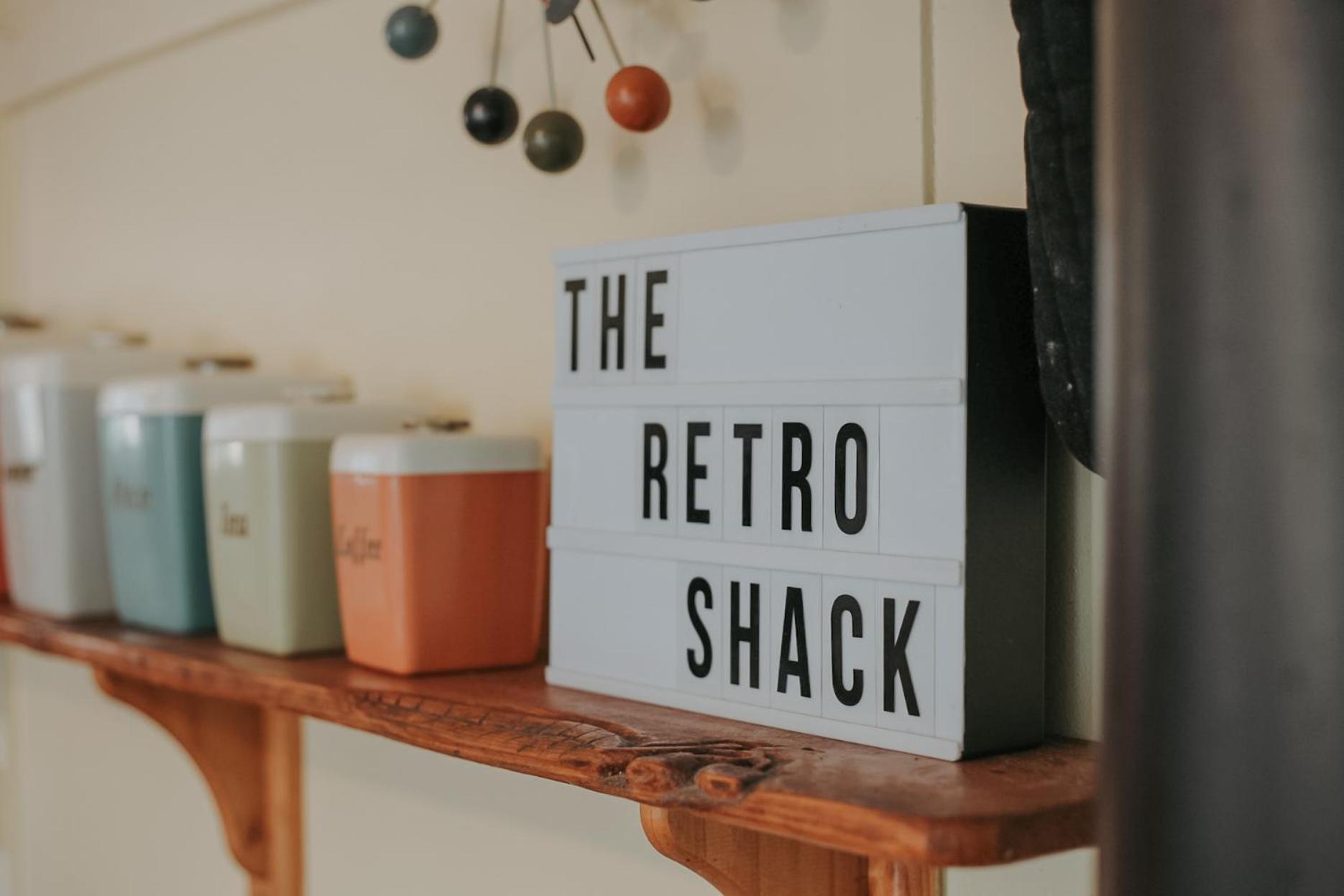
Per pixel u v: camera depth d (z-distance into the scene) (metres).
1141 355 0.29
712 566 0.66
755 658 0.64
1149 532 0.29
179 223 1.28
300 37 1.13
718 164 0.80
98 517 1.08
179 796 1.30
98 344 1.24
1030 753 0.59
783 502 0.63
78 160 1.43
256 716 1.15
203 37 1.24
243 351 1.20
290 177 1.14
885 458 0.59
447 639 0.81
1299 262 0.27
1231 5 0.28
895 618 0.58
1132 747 0.29
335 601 0.89
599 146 0.88
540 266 0.93
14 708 1.56
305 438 0.88
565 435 0.74
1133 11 0.30
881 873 0.70
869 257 0.60
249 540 0.89
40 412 1.08
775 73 0.77
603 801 0.88
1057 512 0.65
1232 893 0.28
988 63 0.67
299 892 1.14
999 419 0.58
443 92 1.00
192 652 0.91
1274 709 0.28
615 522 0.71
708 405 0.66
